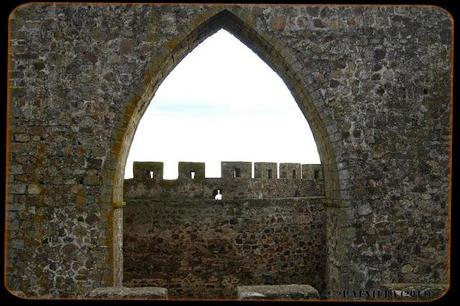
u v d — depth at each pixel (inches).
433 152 277.9
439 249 274.2
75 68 268.8
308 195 674.8
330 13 276.4
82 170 267.1
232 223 511.5
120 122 268.4
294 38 275.1
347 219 271.6
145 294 211.5
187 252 501.7
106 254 264.5
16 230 264.1
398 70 278.1
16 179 265.3
